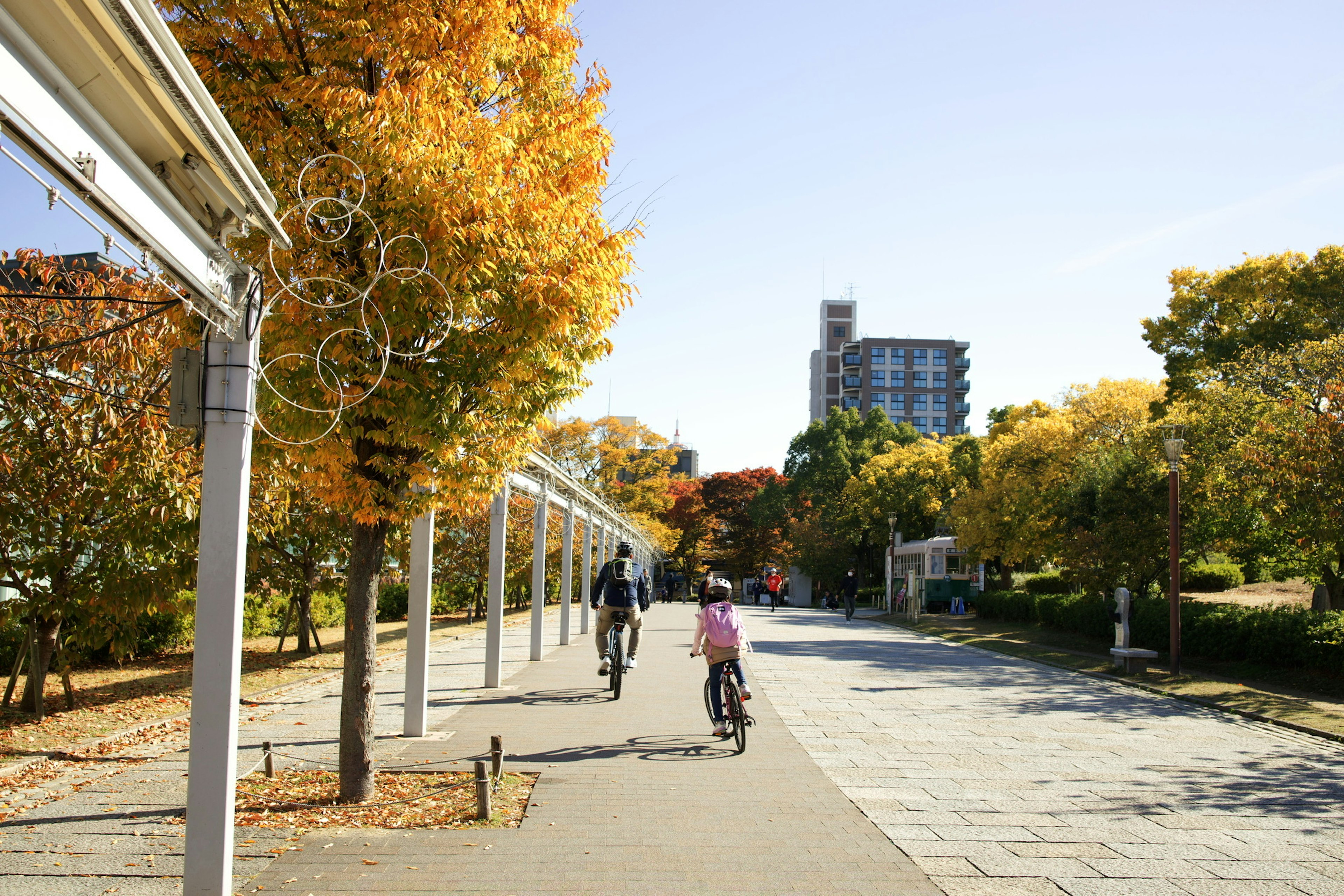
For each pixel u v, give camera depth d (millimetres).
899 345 105000
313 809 6328
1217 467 19516
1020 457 33219
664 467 57250
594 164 7254
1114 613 17141
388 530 6953
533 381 6805
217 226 4184
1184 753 9141
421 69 6320
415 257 5988
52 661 13180
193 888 4383
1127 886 5090
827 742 9344
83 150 3039
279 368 6051
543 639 19031
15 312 9086
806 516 62094
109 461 9383
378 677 14016
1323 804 7047
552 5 7113
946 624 32250
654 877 5062
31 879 4867
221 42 6484
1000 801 7000
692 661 17250
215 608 4469
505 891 4789
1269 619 16359
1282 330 24578
